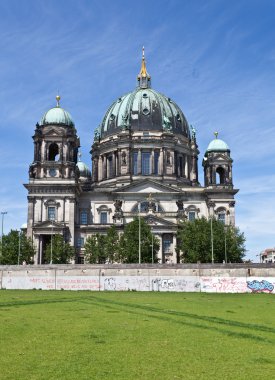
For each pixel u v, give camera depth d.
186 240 111.75
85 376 19.06
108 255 115.06
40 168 127.25
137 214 130.12
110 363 21.33
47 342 26.41
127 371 19.91
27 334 29.22
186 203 135.25
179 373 19.69
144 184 134.25
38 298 60.59
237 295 71.50
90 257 116.12
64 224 123.62
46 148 129.25
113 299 59.12
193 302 55.38
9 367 20.53
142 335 29.05
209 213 132.00
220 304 52.81
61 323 34.53
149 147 142.62
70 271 85.00
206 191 132.88
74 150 136.25
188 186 139.25
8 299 58.53
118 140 142.88
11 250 113.00
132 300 57.53
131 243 111.19
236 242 112.25
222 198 133.25
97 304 51.38
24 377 18.89
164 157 141.75
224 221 132.25
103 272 84.12
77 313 41.72
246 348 25.03
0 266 87.56
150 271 83.12
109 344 25.88
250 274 79.88
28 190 125.88
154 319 37.38
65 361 21.67
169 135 143.12
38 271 86.12
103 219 135.50
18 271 86.81
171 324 34.38
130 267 83.75
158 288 82.38
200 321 36.31
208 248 109.25
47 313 41.66
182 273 82.12
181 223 122.56
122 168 141.00
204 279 81.12
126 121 145.88
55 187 125.62
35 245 121.12
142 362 21.58
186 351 24.11
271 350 24.58
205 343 26.42
